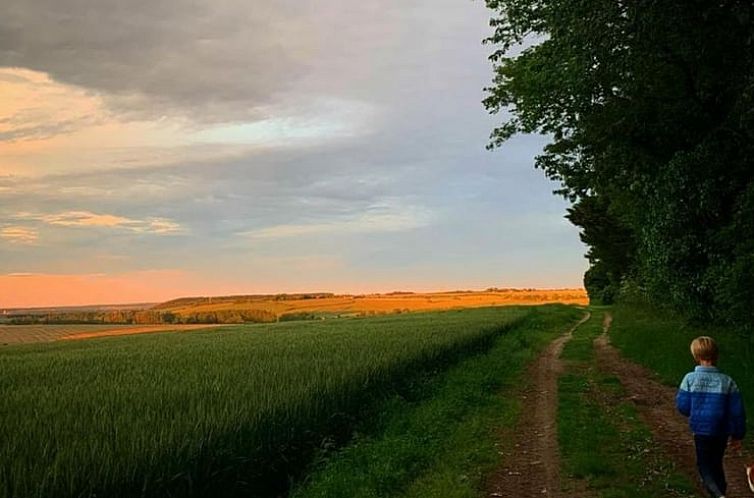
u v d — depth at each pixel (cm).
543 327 4766
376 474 880
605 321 5206
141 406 1001
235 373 1438
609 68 1393
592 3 1273
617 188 2150
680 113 1505
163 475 707
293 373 1393
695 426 718
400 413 1344
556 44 1528
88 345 3384
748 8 1144
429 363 1942
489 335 3138
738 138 1372
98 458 679
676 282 1681
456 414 1347
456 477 895
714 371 728
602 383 1777
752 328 1452
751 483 693
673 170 1491
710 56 1308
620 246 4709
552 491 836
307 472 959
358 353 1870
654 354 2186
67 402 1054
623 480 857
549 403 1504
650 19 1201
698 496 779
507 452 1048
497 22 2116
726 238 1420
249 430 871
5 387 1284
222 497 798
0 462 662
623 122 1576
